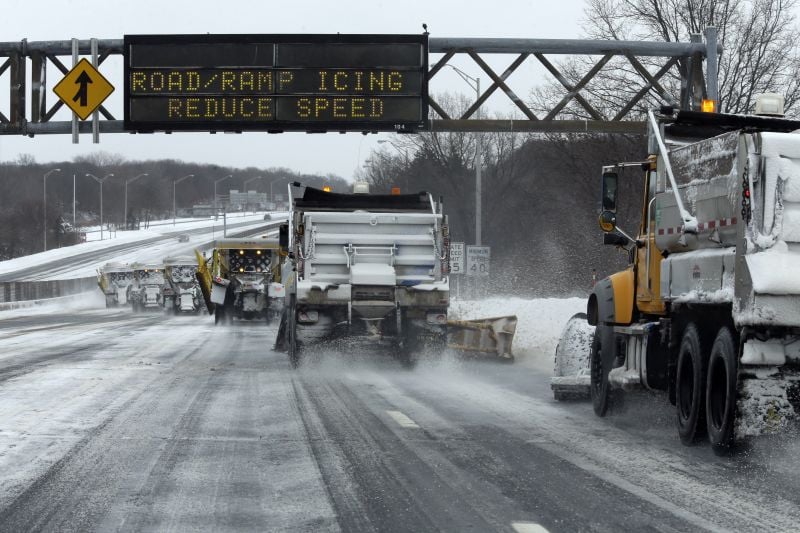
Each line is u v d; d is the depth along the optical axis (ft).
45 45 200.95
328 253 153.38
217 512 57.06
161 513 56.80
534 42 196.54
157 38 195.21
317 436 83.05
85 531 52.85
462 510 57.16
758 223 67.97
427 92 194.29
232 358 170.50
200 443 79.46
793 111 287.89
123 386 121.80
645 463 71.05
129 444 78.84
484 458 73.00
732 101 291.99
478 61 198.39
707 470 68.49
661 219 88.53
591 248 374.02
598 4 314.55
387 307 151.84
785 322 66.33
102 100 200.64
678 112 88.43
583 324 109.60
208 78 195.21
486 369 150.30
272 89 194.49
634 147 328.49
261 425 89.56
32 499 60.03
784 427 68.13
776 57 291.58
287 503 59.21
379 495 61.11
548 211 470.80
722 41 291.38
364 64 194.18
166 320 341.41
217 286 300.81
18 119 202.69
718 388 72.43
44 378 130.41
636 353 89.86
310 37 193.77
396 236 153.99
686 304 80.59
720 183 74.64
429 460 72.33
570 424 90.84
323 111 194.49
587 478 65.82
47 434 83.46
